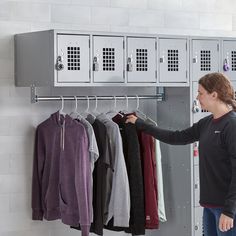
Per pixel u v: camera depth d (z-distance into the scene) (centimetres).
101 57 410
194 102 444
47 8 445
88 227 404
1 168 434
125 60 419
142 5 480
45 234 450
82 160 405
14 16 434
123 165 418
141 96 458
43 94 443
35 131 440
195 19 502
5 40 430
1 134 433
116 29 471
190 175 445
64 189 417
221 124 356
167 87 467
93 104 463
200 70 448
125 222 418
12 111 435
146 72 427
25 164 441
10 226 439
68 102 454
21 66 426
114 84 416
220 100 360
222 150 355
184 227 453
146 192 431
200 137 372
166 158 470
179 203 458
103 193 417
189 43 443
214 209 364
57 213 427
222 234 363
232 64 461
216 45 453
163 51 433
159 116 480
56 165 423
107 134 421
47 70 398
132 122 423
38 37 406
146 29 482
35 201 435
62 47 395
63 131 416
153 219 431
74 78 400
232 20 518
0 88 430
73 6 454
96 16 463
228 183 355
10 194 438
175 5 493
